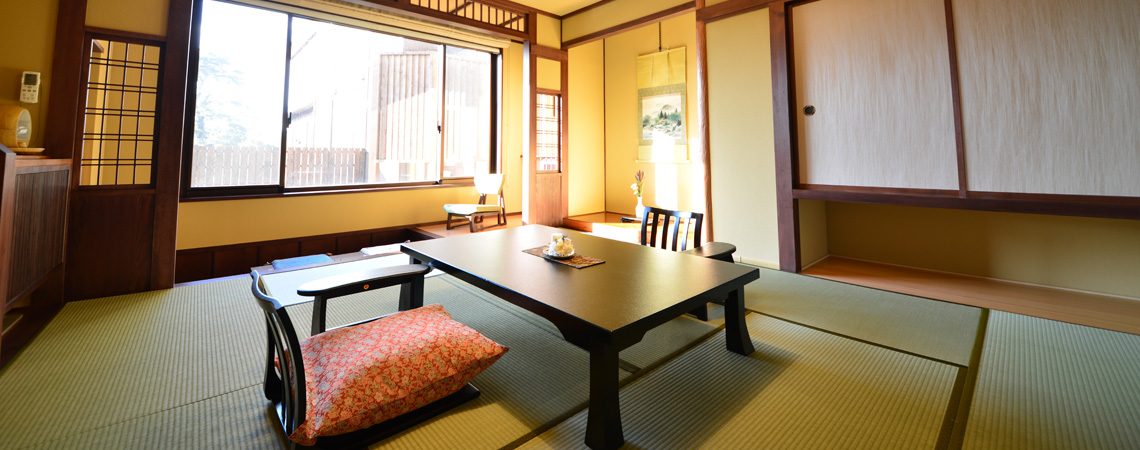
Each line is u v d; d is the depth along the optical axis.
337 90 5.62
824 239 3.96
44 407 1.52
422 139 5.72
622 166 6.61
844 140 3.22
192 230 3.84
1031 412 1.50
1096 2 2.34
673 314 1.55
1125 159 2.29
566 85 5.82
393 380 1.40
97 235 2.72
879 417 1.49
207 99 4.20
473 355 1.56
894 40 2.98
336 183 5.24
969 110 2.74
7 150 1.80
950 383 1.71
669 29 6.02
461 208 4.93
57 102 2.62
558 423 1.50
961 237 3.33
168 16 2.92
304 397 1.23
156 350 2.00
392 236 5.04
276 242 4.27
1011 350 2.00
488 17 5.18
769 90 3.48
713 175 3.88
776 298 2.79
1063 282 2.93
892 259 3.68
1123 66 2.28
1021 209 2.57
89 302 2.63
